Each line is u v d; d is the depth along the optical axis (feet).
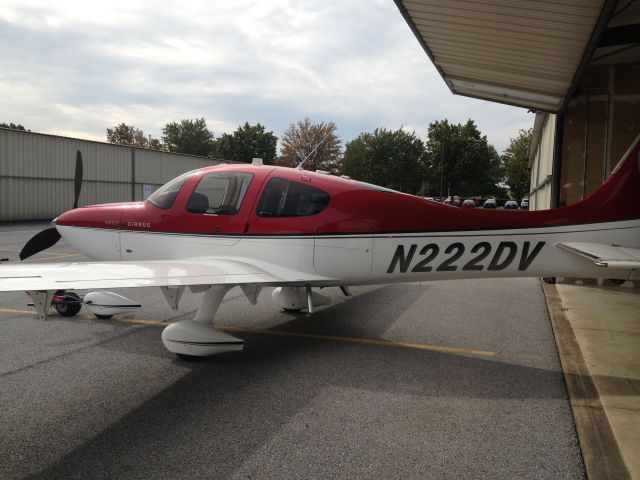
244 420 9.89
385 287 24.95
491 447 8.90
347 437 9.21
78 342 15.06
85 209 18.26
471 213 14.35
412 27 18.75
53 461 8.31
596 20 14.85
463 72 24.54
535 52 19.22
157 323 17.37
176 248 16.16
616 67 25.23
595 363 13.33
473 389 11.66
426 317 18.74
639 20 20.83
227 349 13.25
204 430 9.45
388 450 8.74
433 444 8.98
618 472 7.97
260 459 8.40
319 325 17.44
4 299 20.89
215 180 15.89
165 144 272.31
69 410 10.29
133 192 85.87
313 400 10.92
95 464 8.21
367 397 11.10
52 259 31.30
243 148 174.09
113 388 11.50
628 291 23.91
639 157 13.97
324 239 14.52
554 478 7.92
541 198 45.37
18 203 68.39
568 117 26.35
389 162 167.73
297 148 174.50
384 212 14.44
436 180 158.20
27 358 13.53
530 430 9.58
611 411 10.24
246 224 15.10
